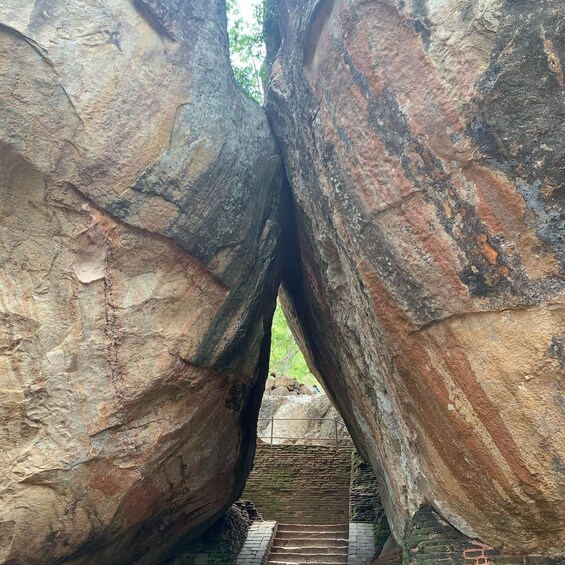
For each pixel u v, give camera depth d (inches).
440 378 173.8
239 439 267.0
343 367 264.8
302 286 286.5
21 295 185.9
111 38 186.9
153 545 248.4
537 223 143.9
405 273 173.8
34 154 177.6
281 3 259.0
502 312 151.8
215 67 221.0
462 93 151.5
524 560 174.1
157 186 193.8
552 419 146.8
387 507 270.8
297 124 233.3
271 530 371.2
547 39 138.2
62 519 193.5
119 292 194.9
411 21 163.3
